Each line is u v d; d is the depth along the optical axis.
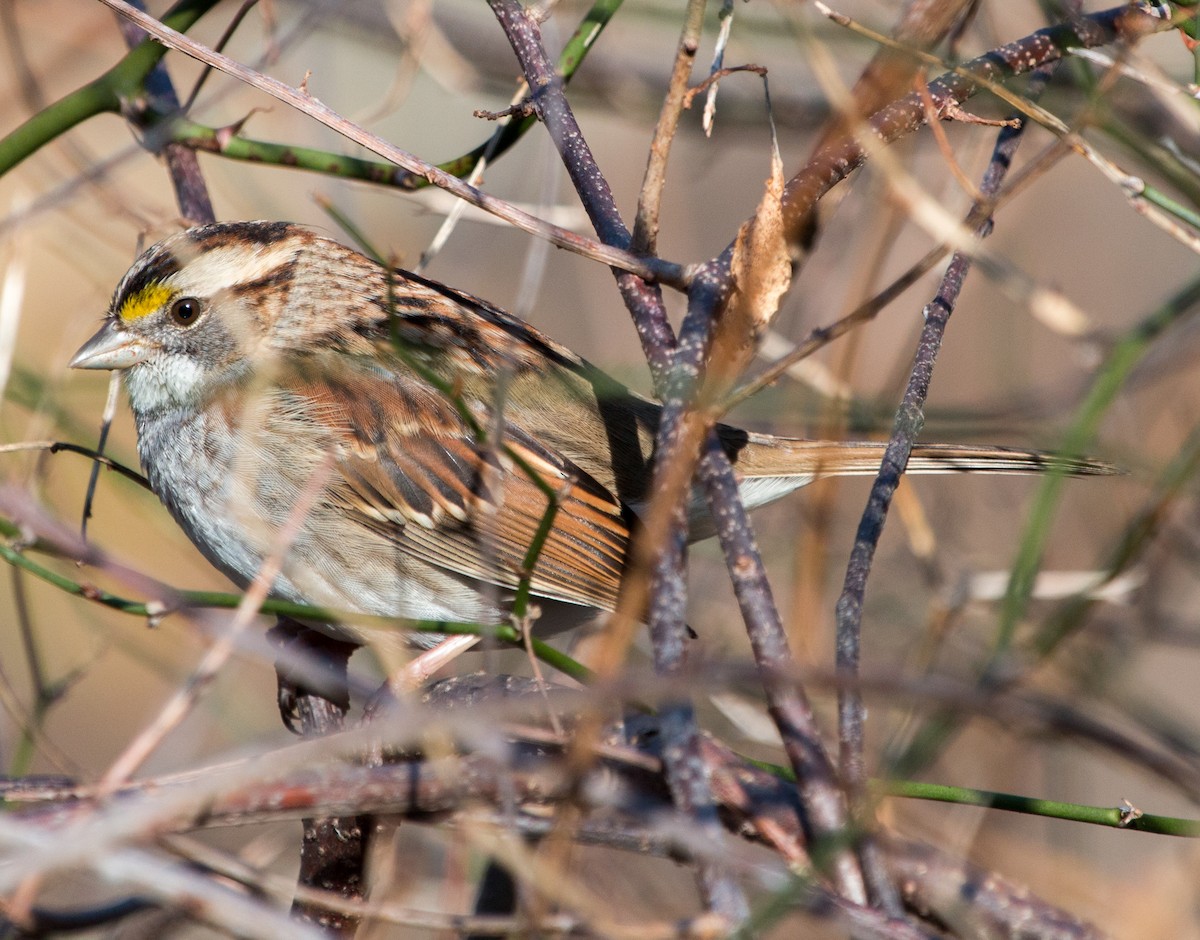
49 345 9.82
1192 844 6.41
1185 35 6.21
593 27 6.91
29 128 7.33
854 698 4.34
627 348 10.45
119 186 8.93
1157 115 7.65
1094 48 6.37
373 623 5.27
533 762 4.61
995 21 8.37
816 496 5.73
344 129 5.32
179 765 7.71
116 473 7.94
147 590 5.13
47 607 9.09
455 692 5.62
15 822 4.30
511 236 11.02
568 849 4.66
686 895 7.30
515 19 6.05
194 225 7.78
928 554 7.95
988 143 8.32
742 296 4.47
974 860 6.43
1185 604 8.63
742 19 8.83
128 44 7.89
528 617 5.27
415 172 5.29
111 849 4.06
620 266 5.20
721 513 4.51
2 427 7.13
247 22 10.71
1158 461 7.37
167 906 5.39
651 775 4.79
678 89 5.15
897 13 8.39
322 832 5.73
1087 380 8.25
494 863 6.07
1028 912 4.62
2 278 10.05
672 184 11.25
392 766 4.52
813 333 5.28
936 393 9.95
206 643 5.70
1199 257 9.98
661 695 3.88
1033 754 8.42
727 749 4.89
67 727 10.51
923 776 6.93
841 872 4.20
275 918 4.18
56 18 9.47
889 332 9.41
